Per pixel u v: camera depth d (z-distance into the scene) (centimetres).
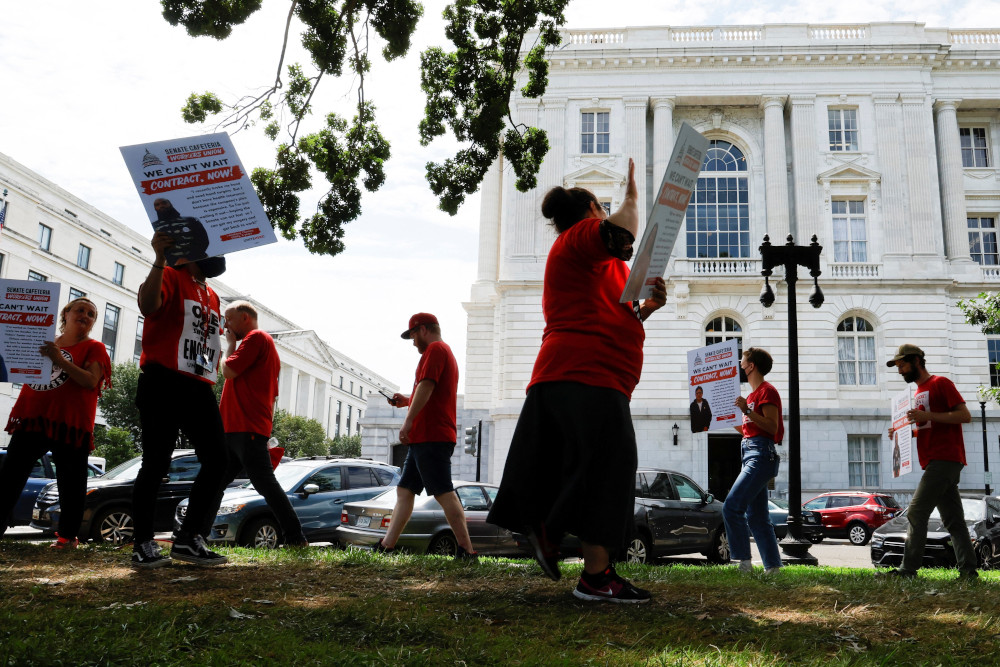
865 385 3194
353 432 11394
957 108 3509
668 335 3266
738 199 3478
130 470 1309
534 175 1298
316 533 1226
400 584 456
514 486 357
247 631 310
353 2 1167
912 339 3186
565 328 364
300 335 9338
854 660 286
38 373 596
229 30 1096
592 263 364
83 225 5450
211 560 513
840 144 3406
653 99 3481
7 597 385
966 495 1475
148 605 358
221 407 667
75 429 621
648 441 3181
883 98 3400
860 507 2477
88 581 436
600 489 353
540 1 1241
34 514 1362
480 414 3550
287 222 1251
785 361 3203
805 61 3438
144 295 471
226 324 693
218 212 479
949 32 3519
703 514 1365
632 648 300
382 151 1267
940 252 3275
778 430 636
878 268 3247
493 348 3744
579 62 3481
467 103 1260
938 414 621
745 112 3538
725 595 433
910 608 404
